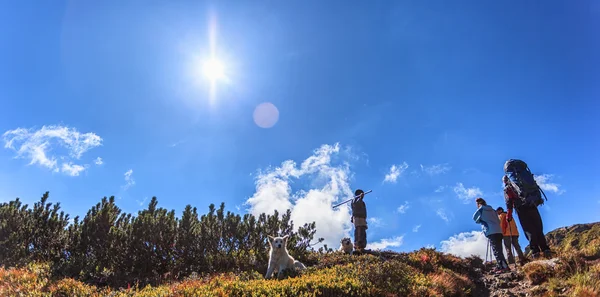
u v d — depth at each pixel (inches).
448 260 468.1
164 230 473.1
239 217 519.5
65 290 338.6
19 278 353.7
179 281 412.2
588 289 285.0
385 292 308.0
